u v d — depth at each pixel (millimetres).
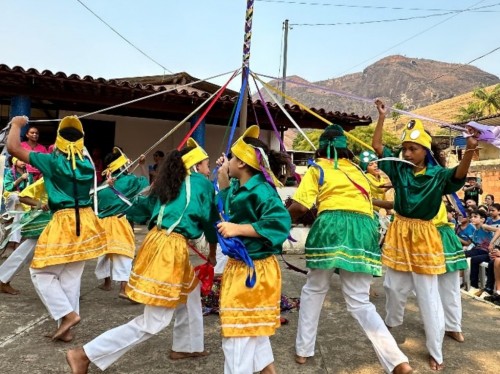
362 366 3018
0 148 4227
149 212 2889
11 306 3963
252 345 2318
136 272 2586
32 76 6453
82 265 3322
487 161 17094
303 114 8438
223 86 4355
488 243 5852
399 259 3273
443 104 100125
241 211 2416
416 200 3162
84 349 2400
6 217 4340
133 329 2498
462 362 3166
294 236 7574
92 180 3430
